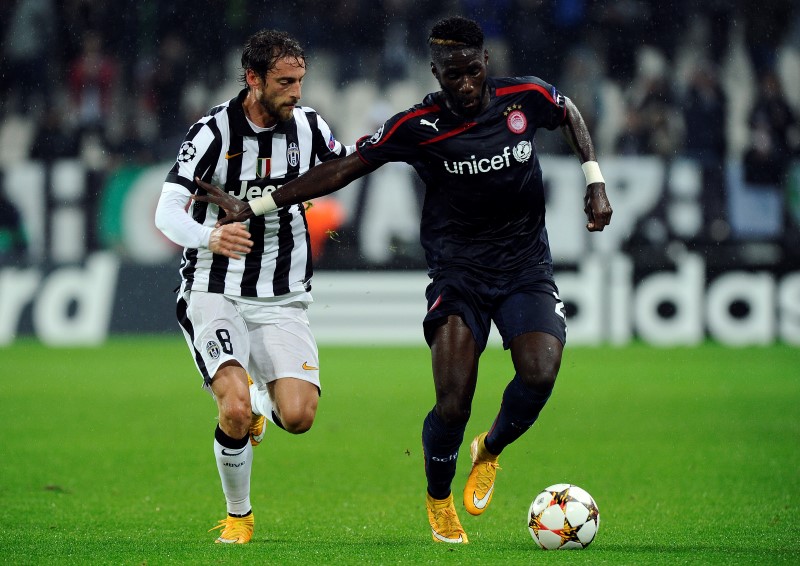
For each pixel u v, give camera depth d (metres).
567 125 18.44
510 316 17.91
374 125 66.50
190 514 21.92
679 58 66.12
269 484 25.78
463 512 22.72
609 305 56.00
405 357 52.62
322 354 53.91
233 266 19.25
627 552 16.67
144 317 57.38
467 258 18.23
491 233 18.22
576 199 56.09
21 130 65.56
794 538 18.55
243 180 19.09
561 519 16.92
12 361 51.16
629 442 31.77
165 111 65.75
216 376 18.55
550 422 35.62
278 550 17.06
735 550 16.94
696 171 56.75
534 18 66.31
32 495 24.05
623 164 57.03
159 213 18.33
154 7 66.12
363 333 56.31
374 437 33.03
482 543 18.11
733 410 37.66
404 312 56.12
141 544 17.95
